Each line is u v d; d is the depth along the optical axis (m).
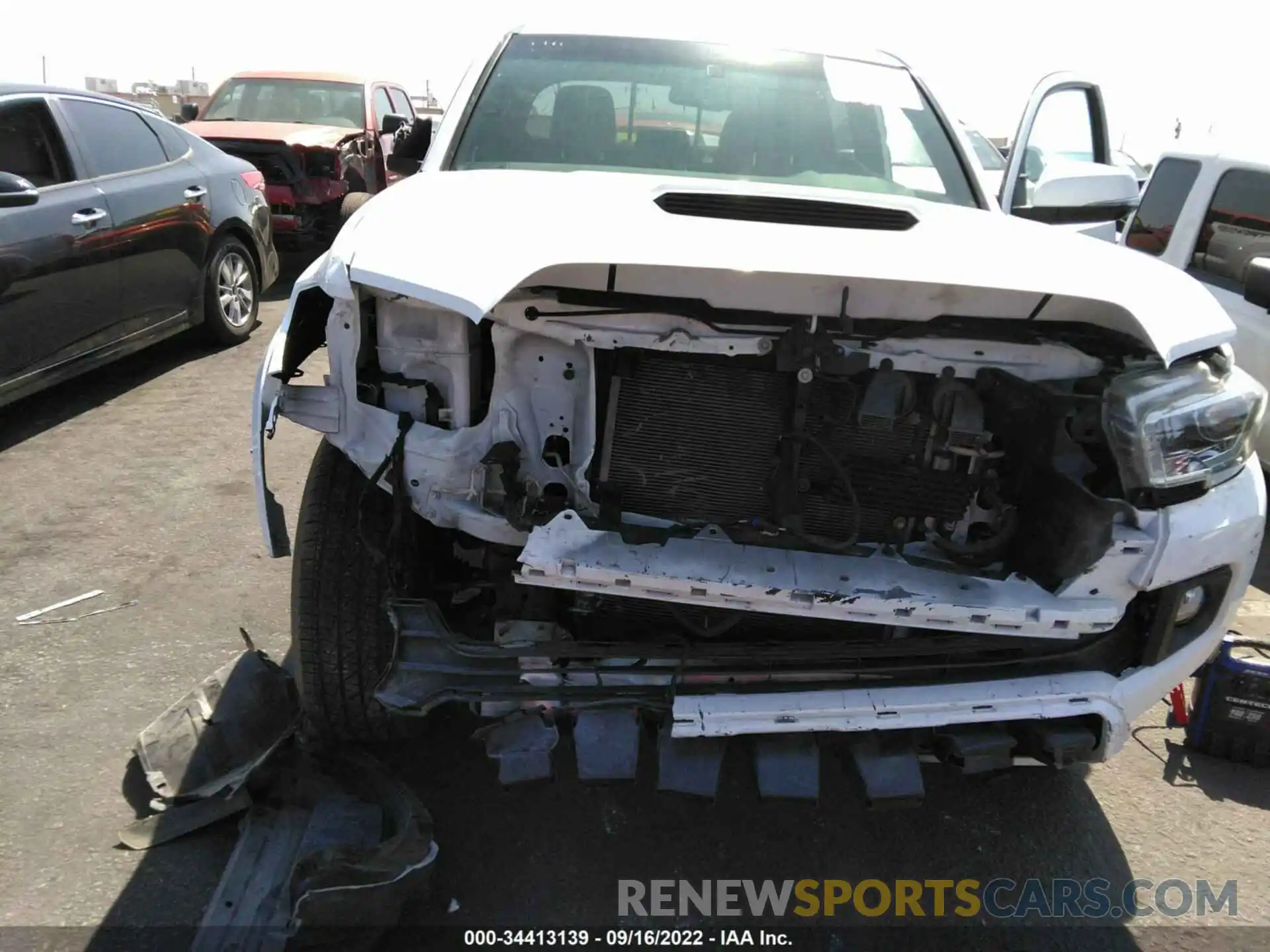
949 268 2.09
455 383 2.18
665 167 3.10
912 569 2.15
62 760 2.72
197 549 4.00
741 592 2.02
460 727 2.95
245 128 9.53
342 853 2.20
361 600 2.40
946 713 2.14
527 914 2.32
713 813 2.70
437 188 2.59
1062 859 2.59
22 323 4.80
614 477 2.23
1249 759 3.01
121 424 5.43
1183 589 2.22
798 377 2.15
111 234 5.40
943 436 2.24
